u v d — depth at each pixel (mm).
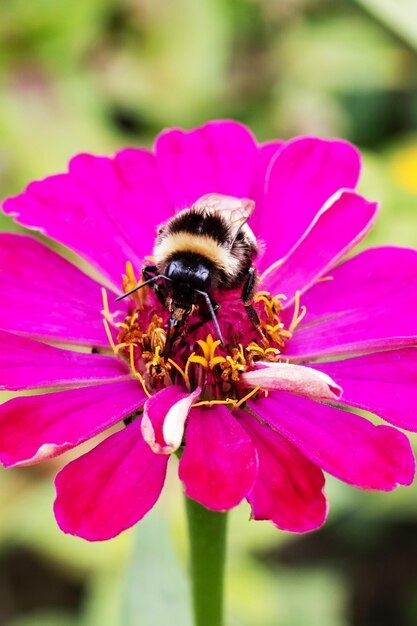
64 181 289
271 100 442
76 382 265
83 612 382
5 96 391
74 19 400
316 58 445
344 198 286
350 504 365
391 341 265
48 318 275
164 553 296
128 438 258
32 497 358
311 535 417
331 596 356
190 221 271
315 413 262
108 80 422
